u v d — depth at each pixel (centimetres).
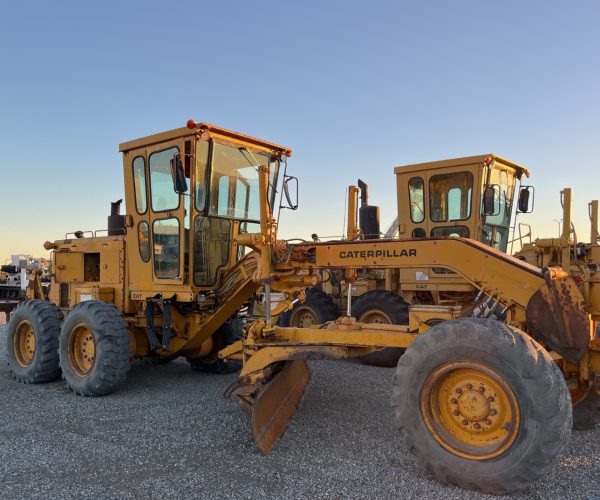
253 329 477
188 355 700
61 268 771
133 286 675
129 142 665
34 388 650
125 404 564
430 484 349
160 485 353
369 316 816
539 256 833
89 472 376
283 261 476
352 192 570
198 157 611
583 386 413
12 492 343
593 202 872
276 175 716
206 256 639
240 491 342
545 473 321
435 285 781
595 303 399
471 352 343
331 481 355
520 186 898
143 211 661
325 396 574
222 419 502
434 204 830
